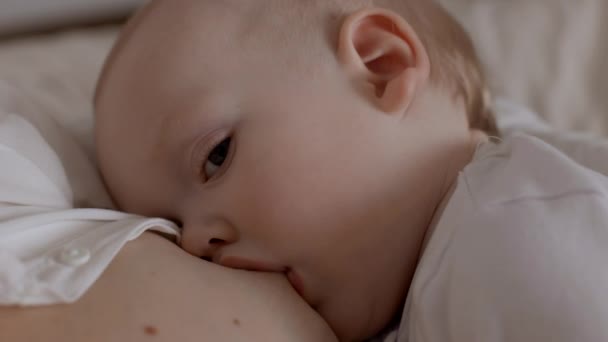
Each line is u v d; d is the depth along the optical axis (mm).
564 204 640
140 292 591
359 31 799
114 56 852
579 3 1476
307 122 736
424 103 790
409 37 799
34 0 1500
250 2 810
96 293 576
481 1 1558
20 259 584
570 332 568
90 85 1178
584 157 941
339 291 760
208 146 742
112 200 829
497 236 630
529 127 1084
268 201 721
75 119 1003
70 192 756
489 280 612
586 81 1382
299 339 655
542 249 608
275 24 789
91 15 1598
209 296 627
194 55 772
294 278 748
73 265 584
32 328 536
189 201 761
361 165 737
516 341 586
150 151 768
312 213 724
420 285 656
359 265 751
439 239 671
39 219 628
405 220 755
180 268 647
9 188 662
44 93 1091
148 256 646
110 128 801
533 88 1369
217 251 745
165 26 805
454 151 794
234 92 750
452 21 967
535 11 1477
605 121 1336
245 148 732
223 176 740
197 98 750
